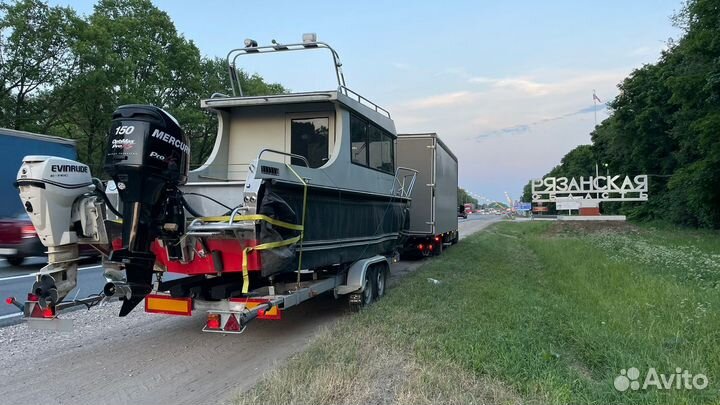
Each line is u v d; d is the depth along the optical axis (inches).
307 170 238.5
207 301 217.0
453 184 743.1
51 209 187.0
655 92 1288.1
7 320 275.4
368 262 305.0
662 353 189.3
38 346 233.6
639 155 1386.6
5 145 513.3
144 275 199.8
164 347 234.4
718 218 1026.7
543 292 335.9
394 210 379.2
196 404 167.2
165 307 222.2
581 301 296.5
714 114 756.0
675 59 1117.7
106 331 261.6
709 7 717.9
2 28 987.3
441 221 605.3
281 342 242.7
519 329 227.6
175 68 1334.9
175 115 1229.1
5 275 461.4
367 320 253.6
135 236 187.8
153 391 179.3
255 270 201.6
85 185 199.3
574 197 1213.1
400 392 158.9
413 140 561.6
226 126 312.8
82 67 1063.0
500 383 165.8
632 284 333.4
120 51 1211.9
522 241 861.8
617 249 610.9
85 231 196.2
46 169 185.2
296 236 223.6
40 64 1031.0
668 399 149.3
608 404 150.0
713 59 737.0
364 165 319.9
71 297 334.6
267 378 181.5
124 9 1291.8
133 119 187.3
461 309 274.2
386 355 196.9
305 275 267.4
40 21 1010.7
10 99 1023.6
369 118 328.8
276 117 305.1
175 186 201.5
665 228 1107.9
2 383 187.2
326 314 300.7
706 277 365.7
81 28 1047.0
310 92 279.0
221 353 225.5
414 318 253.6
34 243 506.9
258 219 192.5
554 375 169.0
